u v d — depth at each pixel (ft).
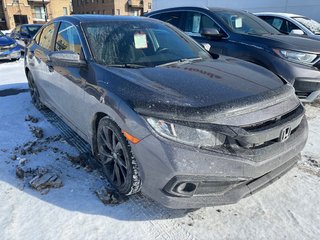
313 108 16.93
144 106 7.39
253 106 7.50
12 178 9.91
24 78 25.49
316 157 11.27
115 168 8.83
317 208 8.56
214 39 17.87
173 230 7.79
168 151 6.97
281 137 7.76
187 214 8.36
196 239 7.52
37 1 137.39
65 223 7.97
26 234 7.61
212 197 7.38
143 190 7.91
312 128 13.99
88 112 9.53
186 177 6.97
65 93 11.29
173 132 7.02
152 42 11.30
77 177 9.92
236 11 20.04
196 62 10.43
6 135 13.12
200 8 19.53
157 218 8.19
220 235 7.65
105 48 10.34
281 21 26.61
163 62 10.30
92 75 9.41
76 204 8.66
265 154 7.39
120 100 7.89
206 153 6.98
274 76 9.61
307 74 14.57
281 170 8.29
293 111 8.47
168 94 7.60
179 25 20.53
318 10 39.17
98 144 9.54
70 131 13.37
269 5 43.55
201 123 7.03
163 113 7.13
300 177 10.00
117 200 8.73
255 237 7.59
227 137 7.15
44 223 7.98
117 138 8.35
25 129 13.78
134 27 11.64
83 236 7.55
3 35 39.24
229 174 7.11
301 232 7.72
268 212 8.43
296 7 41.06
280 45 15.33
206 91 7.78
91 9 173.99
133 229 7.80
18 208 8.53
